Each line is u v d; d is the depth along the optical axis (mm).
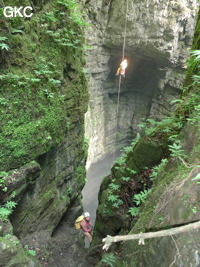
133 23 16016
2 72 3377
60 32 4848
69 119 5258
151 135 4719
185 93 4547
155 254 2055
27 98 3744
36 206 4469
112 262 3293
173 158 3111
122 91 22125
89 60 16281
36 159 4250
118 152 23250
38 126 3959
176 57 17812
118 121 22797
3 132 3352
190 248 1729
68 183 6004
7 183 3346
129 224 4258
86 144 7398
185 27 16938
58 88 4652
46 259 4176
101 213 4703
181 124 3988
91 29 15211
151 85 21531
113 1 15742
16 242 2871
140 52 18000
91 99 18094
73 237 5836
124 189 4672
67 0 4992
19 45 3680
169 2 15484
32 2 4113
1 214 3111
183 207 2029
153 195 2828
